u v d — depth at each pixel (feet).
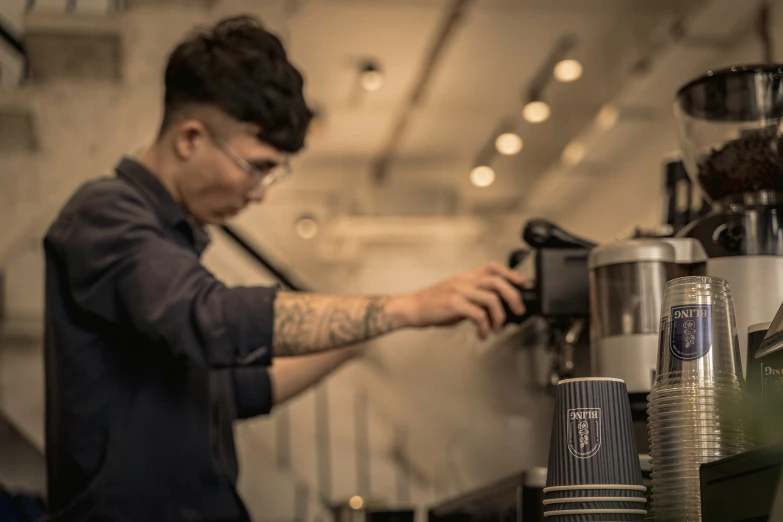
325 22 16.29
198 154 4.81
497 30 16.69
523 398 4.74
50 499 4.58
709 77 3.51
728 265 3.35
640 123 17.90
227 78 4.72
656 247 3.52
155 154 4.95
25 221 9.63
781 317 2.48
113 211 4.37
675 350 2.61
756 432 2.53
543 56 17.69
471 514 4.23
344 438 15.75
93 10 12.26
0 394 11.08
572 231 23.03
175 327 4.02
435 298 4.16
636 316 3.51
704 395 2.53
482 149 21.76
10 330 11.26
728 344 2.61
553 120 20.15
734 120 3.47
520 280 4.18
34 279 11.45
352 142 21.45
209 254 15.97
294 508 13.93
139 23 9.93
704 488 2.31
